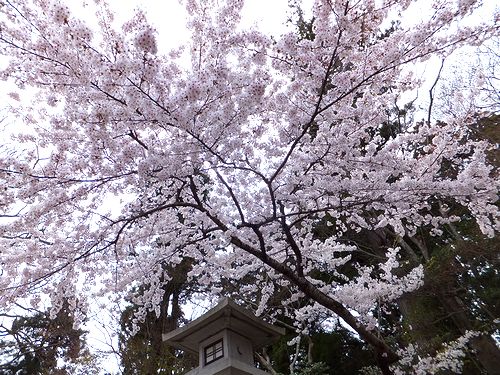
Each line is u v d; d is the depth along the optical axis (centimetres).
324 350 1012
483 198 439
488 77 920
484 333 707
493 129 767
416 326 768
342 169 461
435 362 655
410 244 1077
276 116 443
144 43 270
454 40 345
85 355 1001
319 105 390
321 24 336
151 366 885
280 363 1000
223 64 336
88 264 461
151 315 1003
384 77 391
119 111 333
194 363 927
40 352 983
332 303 479
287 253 587
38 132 393
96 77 322
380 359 483
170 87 350
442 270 764
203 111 349
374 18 345
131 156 382
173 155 367
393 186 435
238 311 463
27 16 314
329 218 812
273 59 360
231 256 544
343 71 375
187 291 1048
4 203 367
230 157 441
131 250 500
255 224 463
